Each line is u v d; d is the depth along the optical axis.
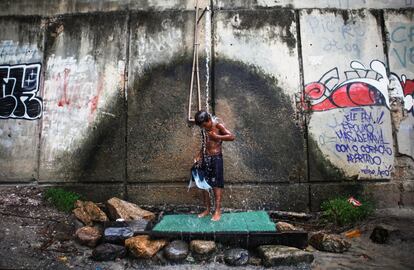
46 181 5.91
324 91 5.84
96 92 5.99
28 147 5.99
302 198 5.67
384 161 5.75
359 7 6.05
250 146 5.76
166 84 5.92
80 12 6.21
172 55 5.99
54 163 5.91
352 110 5.82
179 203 5.71
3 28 6.28
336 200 5.47
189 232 4.52
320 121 5.78
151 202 5.74
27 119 6.05
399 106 5.87
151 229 4.76
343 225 5.26
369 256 4.43
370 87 5.87
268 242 4.53
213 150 4.99
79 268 4.18
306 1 6.05
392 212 5.53
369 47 5.96
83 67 6.07
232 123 5.80
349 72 5.88
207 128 4.93
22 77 6.15
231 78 5.89
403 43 5.99
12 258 4.23
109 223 4.88
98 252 4.36
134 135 5.86
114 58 6.04
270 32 5.98
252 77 5.89
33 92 6.09
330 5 6.04
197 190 5.72
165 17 6.09
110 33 6.12
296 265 4.20
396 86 5.89
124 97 5.94
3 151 6.01
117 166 5.83
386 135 5.79
